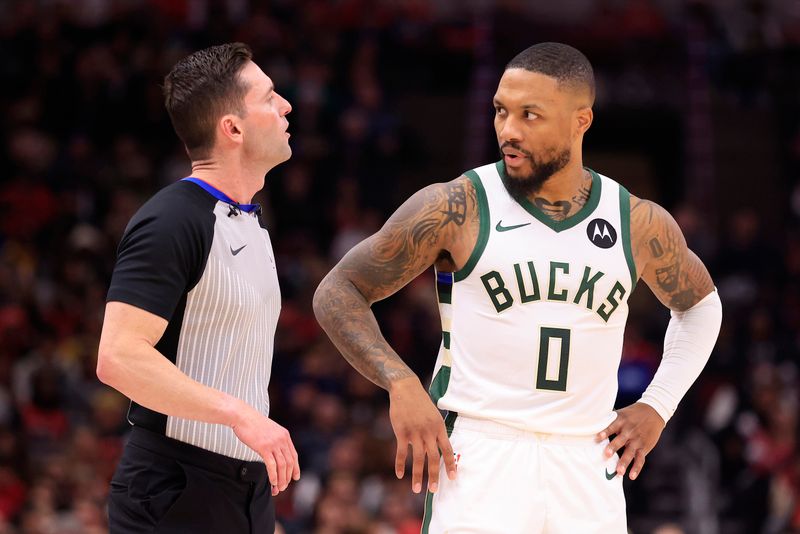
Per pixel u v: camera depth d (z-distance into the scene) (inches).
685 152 1877.5
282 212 1453.0
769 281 1496.1
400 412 380.8
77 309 1279.5
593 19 1941.4
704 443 1233.4
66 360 1209.4
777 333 1417.3
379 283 399.9
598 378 390.9
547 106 380.5
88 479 993.5
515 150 384.8
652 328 1348.4
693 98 1879.9
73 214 1409.9
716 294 434.3
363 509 1010.1
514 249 386.6
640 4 1939.0
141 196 1440.7
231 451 384.5
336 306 396.8
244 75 399.9
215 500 381.7
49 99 1535.4
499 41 1882.4
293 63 1644.9
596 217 396.2
